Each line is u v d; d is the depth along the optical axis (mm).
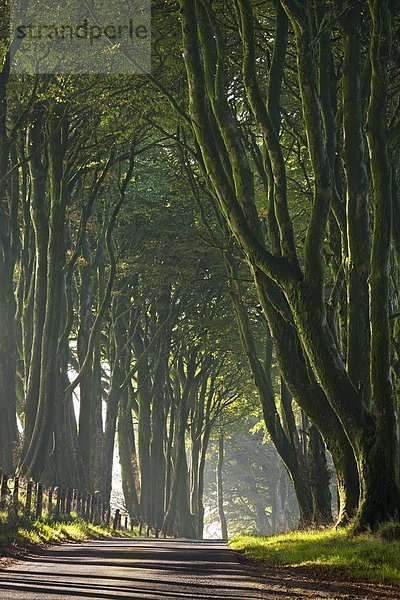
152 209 52688
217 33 30297
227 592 15188
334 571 19375
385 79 26453
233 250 40812
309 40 27141
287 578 18359
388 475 26781
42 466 40812
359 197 29719
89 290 53750
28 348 46219
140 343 64875
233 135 29781
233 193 28781
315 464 37812
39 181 42406
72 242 51375
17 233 42438
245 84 28547
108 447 57875
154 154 50281
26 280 47688
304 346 27969
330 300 29484
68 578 16688
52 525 34469
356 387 29766
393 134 28297
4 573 17219
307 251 27500
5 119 38344
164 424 71062
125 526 58688
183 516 71875
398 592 15742
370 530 26203
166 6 35594
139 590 14953
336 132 30109
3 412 41000
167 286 59125
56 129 38750
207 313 59281
